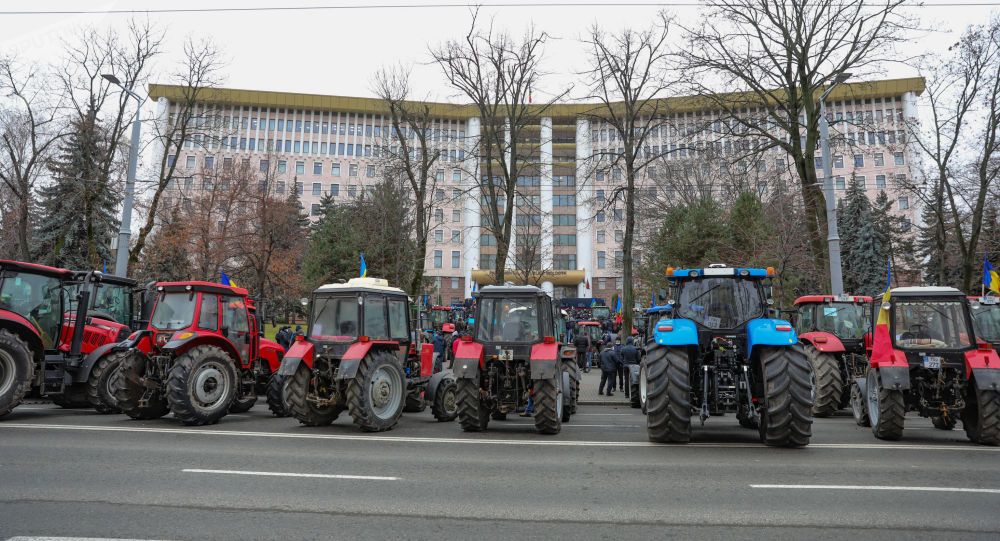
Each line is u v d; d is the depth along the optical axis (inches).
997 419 331.3
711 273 378.9
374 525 182.5
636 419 504.7
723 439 366.6
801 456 302.7
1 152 1048.8
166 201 1184.8
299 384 408.8
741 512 198.5
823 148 710.5
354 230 1270.9
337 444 336.5
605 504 208.4
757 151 871.1
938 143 908.0
